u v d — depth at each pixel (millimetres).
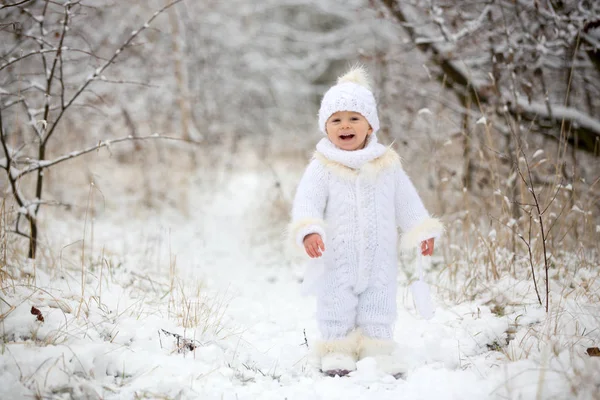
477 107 5926
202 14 10578
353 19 10461
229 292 4348
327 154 3070
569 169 5320
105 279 3928
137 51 8312
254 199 8070
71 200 6820
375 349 3014
